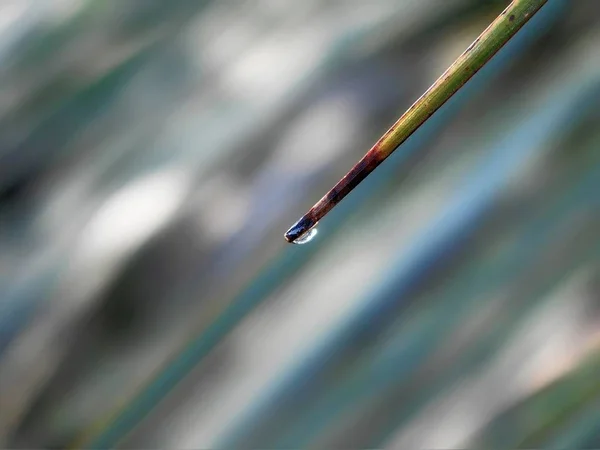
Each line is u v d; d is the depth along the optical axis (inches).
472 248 23.7
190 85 33.2
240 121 30.5
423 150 26.7
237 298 26.1
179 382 25.5
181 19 36.2
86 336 27.9
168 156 31.1
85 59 37.0
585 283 21.3
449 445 20.7
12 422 27.4
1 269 31.0
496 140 25.6
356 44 31.0
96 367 27.2
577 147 24.0
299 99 30.2
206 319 26.3
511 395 20.7
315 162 27.7
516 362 21.1
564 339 20.8
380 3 32.2
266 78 31.5
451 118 27.0
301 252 26.0
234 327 25.6
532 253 22.7
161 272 27.8
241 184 28.6
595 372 19.7
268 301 25.6
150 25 36.9
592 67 25.5
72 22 38.8
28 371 28.1
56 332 28.4
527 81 26.6
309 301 24.9
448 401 21.5
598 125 24.1
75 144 33.9
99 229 29.8
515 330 21.7
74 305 28.6
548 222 23.1
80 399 26.8
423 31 30.3
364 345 23.5
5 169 34.8
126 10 37.9
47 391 27.4
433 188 25.5
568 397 19.9
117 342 27.3
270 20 34.1
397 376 22.5
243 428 23.6
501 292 22.5
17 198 33.6
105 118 34.0
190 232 28.2
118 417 25.7
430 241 24.4
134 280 28.0
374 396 22.5
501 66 27.6
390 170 26.7
